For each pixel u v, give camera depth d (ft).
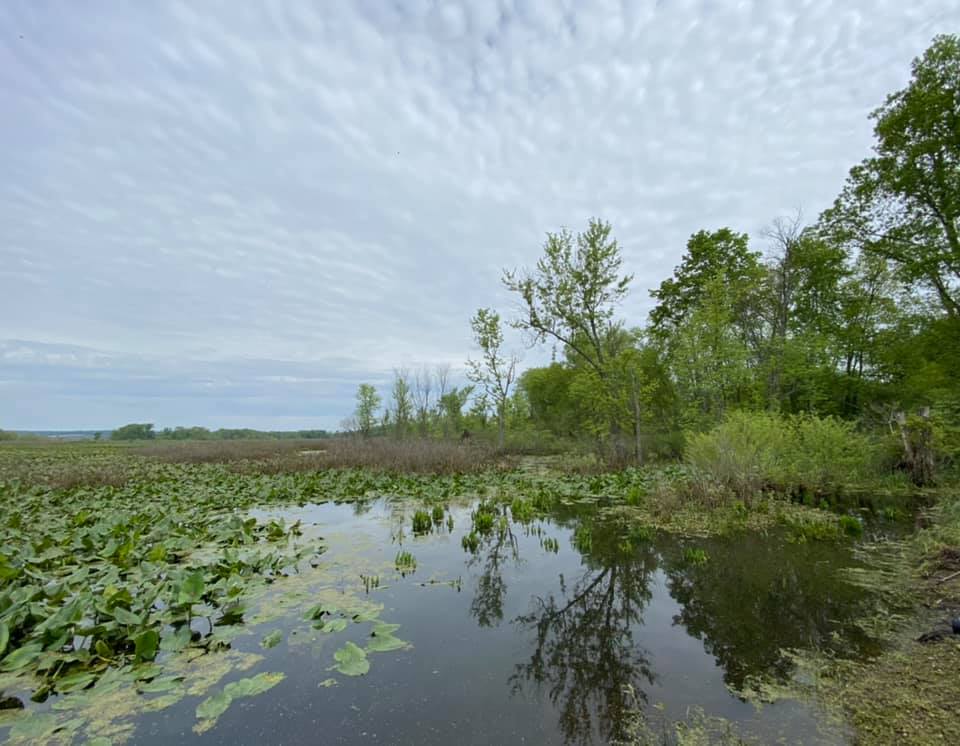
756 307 71.82
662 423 76.48
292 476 52.01
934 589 17.57
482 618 16.49
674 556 23.25
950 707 10.34
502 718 10.68
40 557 21.07
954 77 46.42
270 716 10.61
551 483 45.85
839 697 11.19
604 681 12.39
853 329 62.90
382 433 107.34
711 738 9.87
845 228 58.34
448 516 33.58
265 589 18.60
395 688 11.89
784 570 20.79
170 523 27.94
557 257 61.36
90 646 13.65
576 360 77.92
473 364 88.69
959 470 40.96
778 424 41.65
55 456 87.35
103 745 9.48
